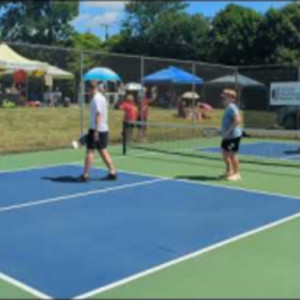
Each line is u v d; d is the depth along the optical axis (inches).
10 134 735.7
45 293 227.0
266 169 553.3
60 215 358.3
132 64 1018.7
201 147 731.4
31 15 2593.5
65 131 781.3
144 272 249.8
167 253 278.4
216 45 2215.8
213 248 286.4
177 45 2608.3
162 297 219.9
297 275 246.2
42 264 263.0
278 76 1049.5
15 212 366.3
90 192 430.6
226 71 1144.8
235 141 483.8
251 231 319.6
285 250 283.4
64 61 845.2
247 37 2113.7
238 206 386.0
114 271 251.8
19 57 719.1
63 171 530.3
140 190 439.5
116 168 547.5
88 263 263.6
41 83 759.1
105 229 324.2
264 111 991.6
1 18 2541.8
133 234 313.6
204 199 407.8
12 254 278.5
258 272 249.9
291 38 1957.4
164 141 798.5
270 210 374.3
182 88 1095.0
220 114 1110.4
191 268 255.0
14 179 486.9
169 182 475.2
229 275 245.6
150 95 1054.4
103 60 948.0
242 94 1088.8
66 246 291.4
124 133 653.9
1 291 229.6
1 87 717.3
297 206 387.9
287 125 935.0
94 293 225.8
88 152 472.4
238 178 490.3
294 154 677.3
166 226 331.0
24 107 744.3
